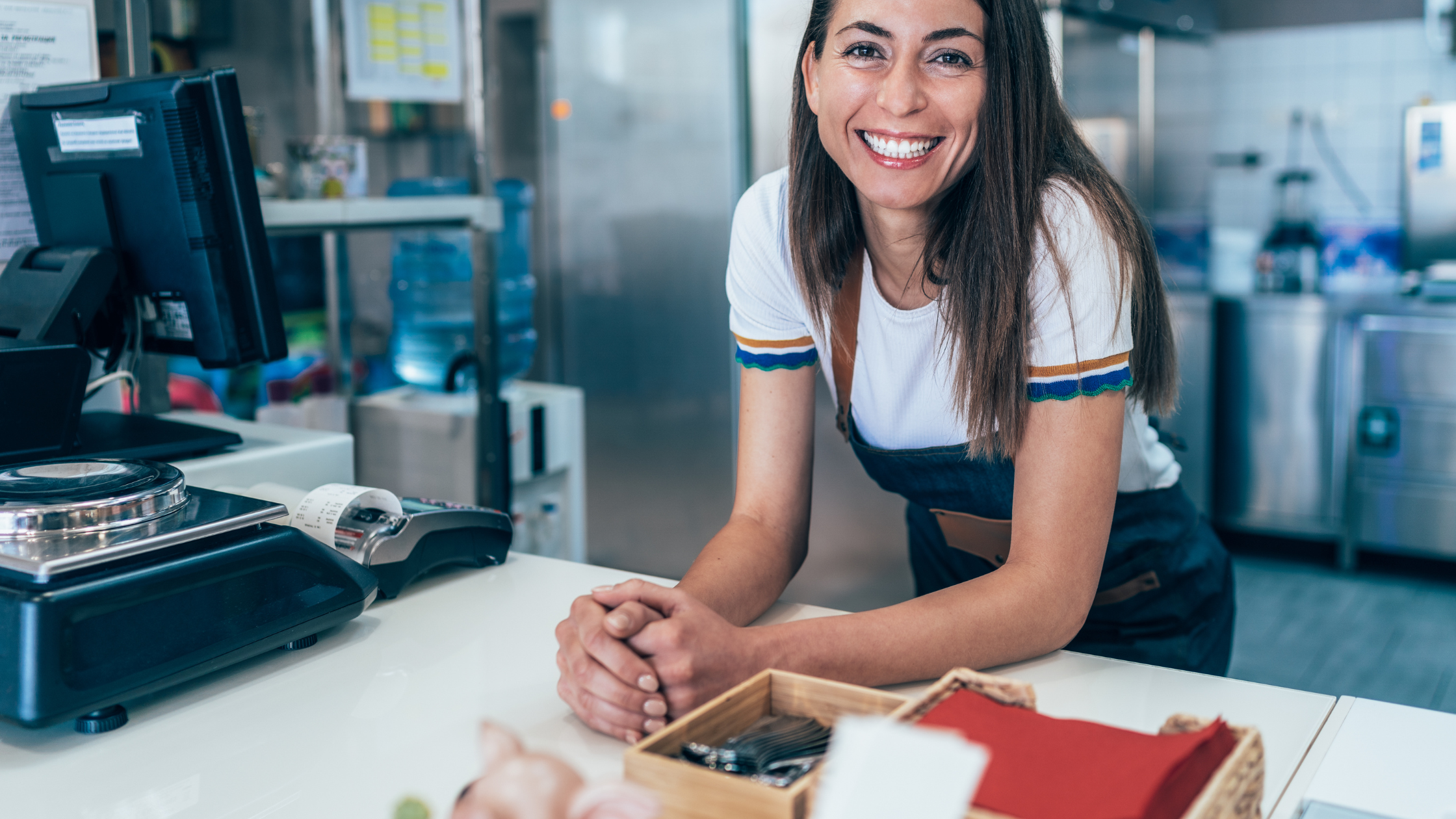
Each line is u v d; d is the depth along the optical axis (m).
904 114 0.86
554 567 1.12
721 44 2.90
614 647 0.74
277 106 2.21
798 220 1.01
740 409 1.11
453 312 2.36
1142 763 0.55
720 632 0.77
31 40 1.27
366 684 0.83
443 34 2.28
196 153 1.04
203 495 0.92
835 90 0.90
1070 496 0.88
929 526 1.26
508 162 3.70
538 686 0.83
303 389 2.29
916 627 0.83
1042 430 0.90
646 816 0.46
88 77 1.33
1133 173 3.77
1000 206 0.88
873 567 2.85
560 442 2.32
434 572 1.11
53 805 0.67
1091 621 1.23
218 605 0.83
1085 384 0.88
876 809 0.37
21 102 1.16
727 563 0.97
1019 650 0.86
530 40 3.60
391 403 2.14
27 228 1.30
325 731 0.76
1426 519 3.36
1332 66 3.90
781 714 0.71
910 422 1.05
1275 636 2.96
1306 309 3.51
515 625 0.95
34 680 0.72
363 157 1.75
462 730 0.76
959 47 0.86
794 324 1.08
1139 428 1.12
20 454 1.04
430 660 0.88
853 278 1.02
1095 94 3.25
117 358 1.20
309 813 0.65
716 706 0.66
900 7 0.85
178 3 1.96
